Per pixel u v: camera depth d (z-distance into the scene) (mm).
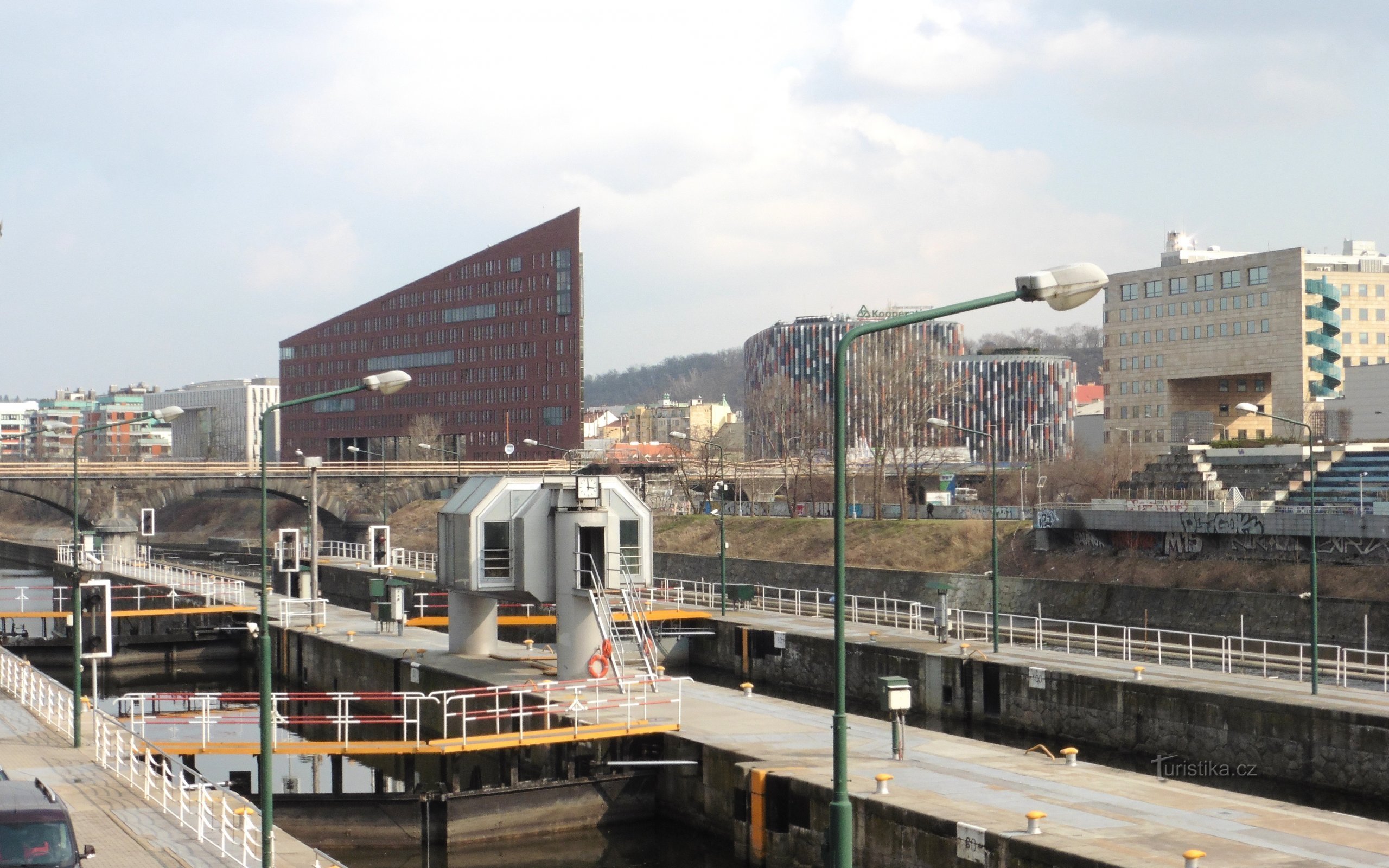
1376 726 42125
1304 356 148125
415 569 109125
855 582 96312
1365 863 26719
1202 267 158000
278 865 29078
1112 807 32125
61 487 143375
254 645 80312
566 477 54969
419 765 54062
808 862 35094
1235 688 48688
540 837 41688
